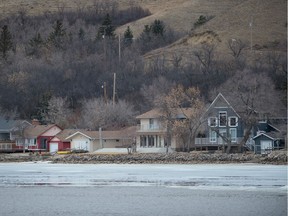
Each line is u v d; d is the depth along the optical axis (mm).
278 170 180875
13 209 116875
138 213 111250
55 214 111562
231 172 175375
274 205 116750
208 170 183875
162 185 145750
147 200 124188
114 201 123938
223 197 125812
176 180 155500
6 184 153000
